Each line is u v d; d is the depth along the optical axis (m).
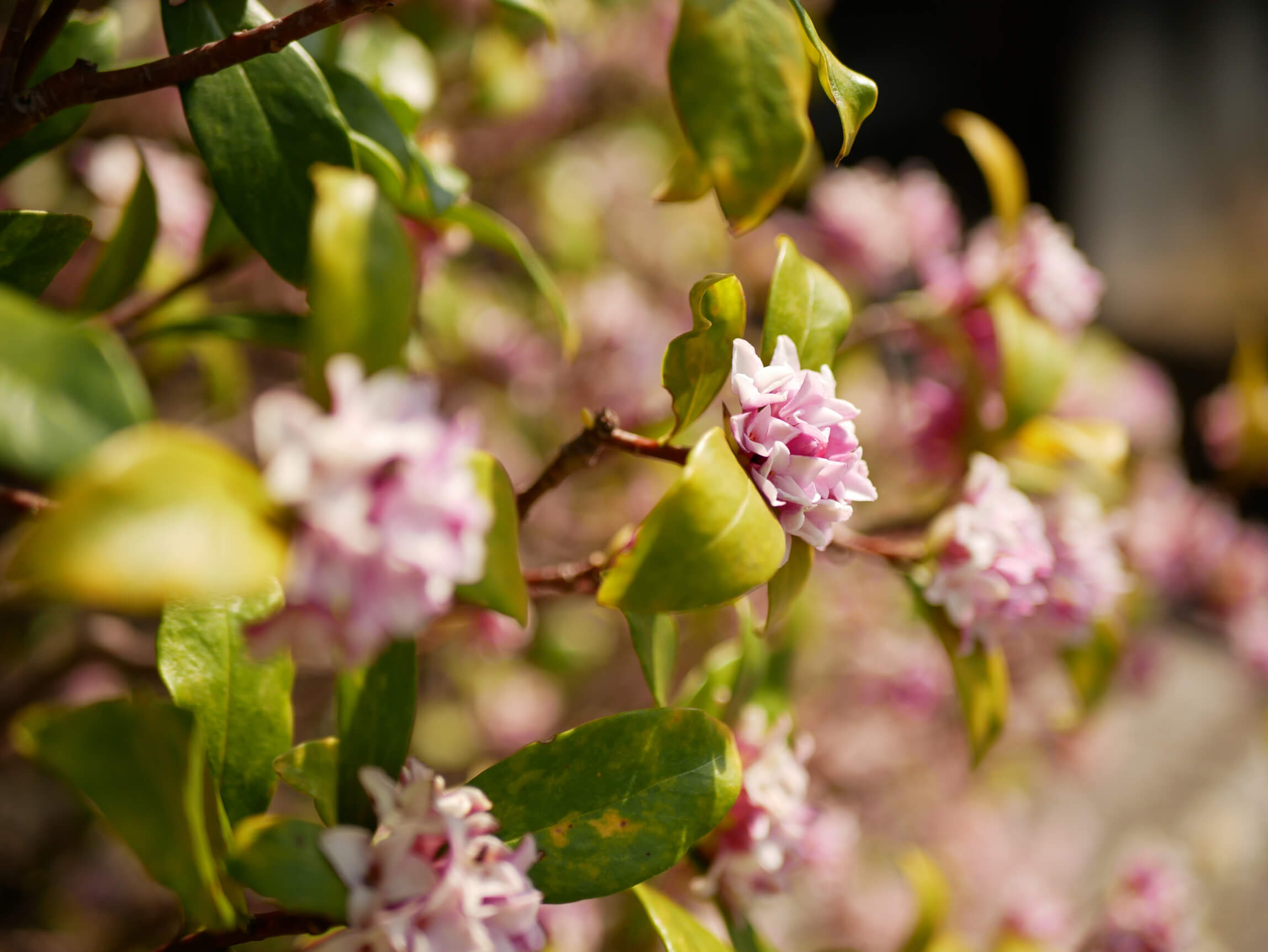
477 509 0.64
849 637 1.62
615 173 1.70
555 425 1.47
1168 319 3.50
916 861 0.86
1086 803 2.16
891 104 3.57
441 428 0.64
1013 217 0.88
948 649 0.80
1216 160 3.53
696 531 0.69
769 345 0.74
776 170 0.75
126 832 0.67
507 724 1.55
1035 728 1.65
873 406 1.34
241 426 1.25
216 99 0.72
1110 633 0.89
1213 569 1.49
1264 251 3.37
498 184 1.55
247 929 0.69
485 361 1.38
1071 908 1.77
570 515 1.43
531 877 0.70
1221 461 1.47
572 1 1.32
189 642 0.71
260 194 0.72
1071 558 0.83
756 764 0.78
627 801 0.71
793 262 0.75
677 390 0.73
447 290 1.31
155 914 1.19
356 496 0.64
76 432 0.64
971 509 0.79
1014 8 3.51
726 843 0.77
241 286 1.10
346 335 0.65
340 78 0.76
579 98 1.48
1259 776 2.26
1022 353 0.86
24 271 0.71
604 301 1.46
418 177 0.77
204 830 0.67
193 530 0.63
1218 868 2.04
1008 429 0.87
